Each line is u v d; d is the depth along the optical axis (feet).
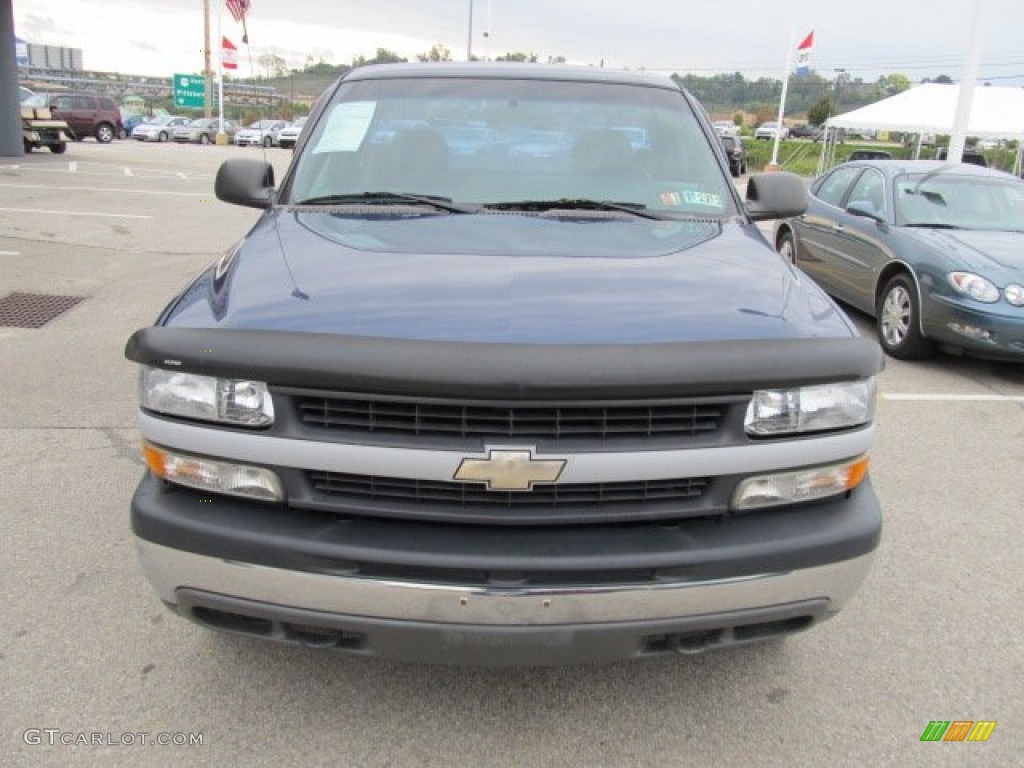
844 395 7.31
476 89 12.13
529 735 8.25
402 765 7.83
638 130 11.73
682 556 6.93
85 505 12.61
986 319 20.20
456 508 6.90
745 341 7.06
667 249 9.28
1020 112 75.46
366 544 6.86
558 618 6.87
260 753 7.91
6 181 52.65
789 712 8.69
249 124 178.50
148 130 135.54
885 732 8.45
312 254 8.70
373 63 13.37
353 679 8.97
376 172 11.01
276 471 7.00
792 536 7.23
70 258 30.81
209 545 7.07
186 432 7.10
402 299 7.48
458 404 6.63
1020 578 11.51
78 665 9.05
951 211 24.35
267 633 7.40
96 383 17.99
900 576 11.48
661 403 6.79
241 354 6.82
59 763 7.71
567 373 6.55
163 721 8.29
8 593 10.34
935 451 16.19
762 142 178.81
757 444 7.07
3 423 15.69
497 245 9.06
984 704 8.91
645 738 8.27
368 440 6.77
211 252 33.35
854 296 25.49
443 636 6.95
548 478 6.72
